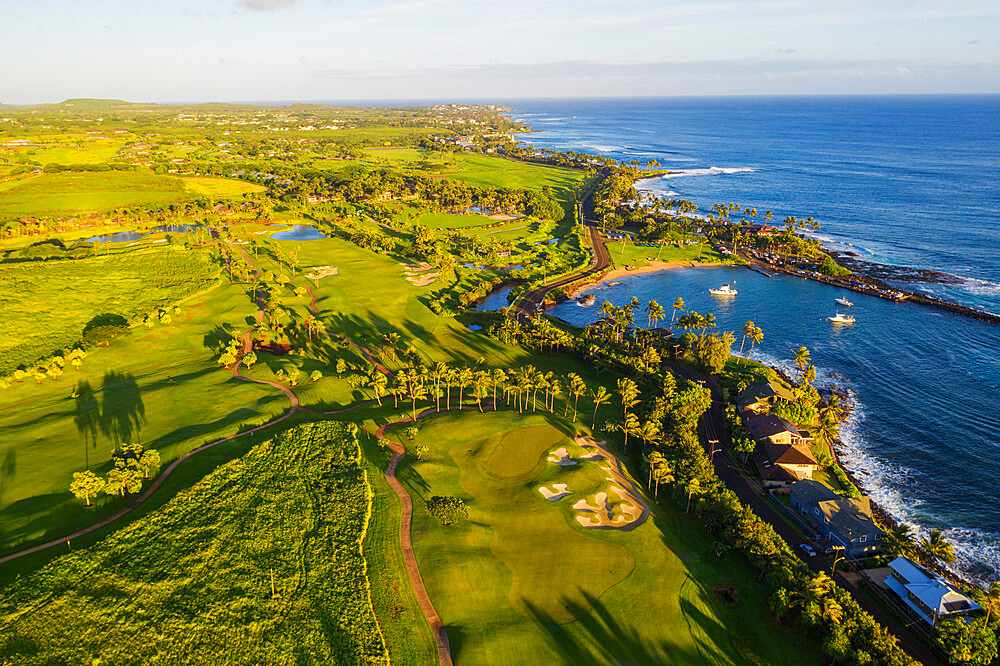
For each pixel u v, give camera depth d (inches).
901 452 5054.1
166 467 4192.9
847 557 3774.6
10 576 3112.7
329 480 4033.0
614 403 5659.5
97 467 4153.5
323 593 3120.1
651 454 4232.3
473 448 4603.8
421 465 4340.6
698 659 2915.8
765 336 7539.4
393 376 6107.3
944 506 4389.8
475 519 3801.7
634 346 6939.0
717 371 6343.5
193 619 2886.3
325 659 2755.9
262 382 5610.2
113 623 2829.7
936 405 5787.4
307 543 3467.0
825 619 2982.3
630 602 3211.1
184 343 6619.1
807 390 5580.7
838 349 7091.5
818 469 4781.0
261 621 2915.8
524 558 3511.3
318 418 5014.8
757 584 3398.1
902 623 3253.0
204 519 3609.7
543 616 3117.6
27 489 3917.3
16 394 5472.4
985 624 3043.8
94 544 3346.5
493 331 7214.6
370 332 7219.5
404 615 3078.2
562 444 4650.6
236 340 6437.0
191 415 4921.3
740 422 5196.9
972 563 3841.0
